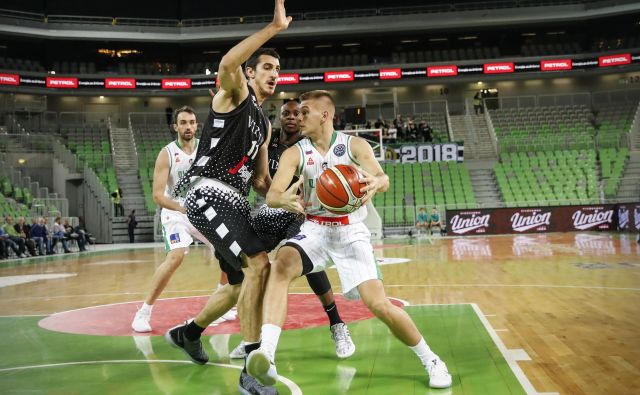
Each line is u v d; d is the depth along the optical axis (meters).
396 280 8.66
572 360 3.66
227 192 3.43
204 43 31.34
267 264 3.41
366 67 29.80
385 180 3.29
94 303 7.06
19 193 21.28
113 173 24.81
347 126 26.14
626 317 5.09
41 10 30.20
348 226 3.39
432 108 30.38
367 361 3.83
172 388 3.31
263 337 3.07
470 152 26.48
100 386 3.37
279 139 4.68
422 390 3.13
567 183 23.38
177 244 5.14
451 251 14.03
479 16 29.14
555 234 19.66
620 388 3.04
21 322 5.75
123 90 29.44
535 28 31.11
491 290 7.18
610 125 26.91
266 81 3.60
